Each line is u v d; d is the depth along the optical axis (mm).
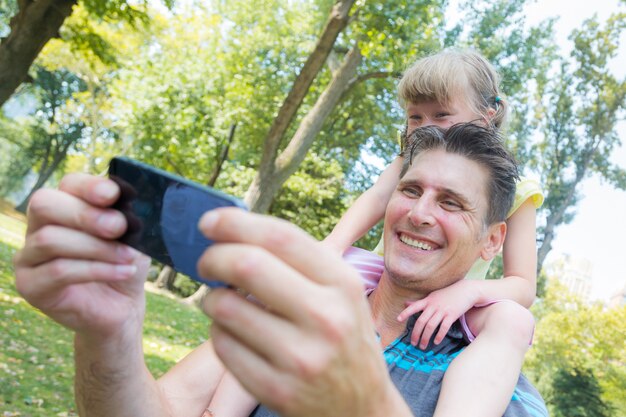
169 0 12148
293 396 642
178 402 1486
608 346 20594
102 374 1081
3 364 6711
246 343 656
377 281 1899
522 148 25969
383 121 21625
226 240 654
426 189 1600
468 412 1189
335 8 12336
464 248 1596
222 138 22188
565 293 24594
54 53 29891
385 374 691
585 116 25484
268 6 21094
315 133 14531
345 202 23516
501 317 1472
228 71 21203
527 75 20594
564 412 19938
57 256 848
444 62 3133
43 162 44812
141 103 21562
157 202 845
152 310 13938
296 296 620
